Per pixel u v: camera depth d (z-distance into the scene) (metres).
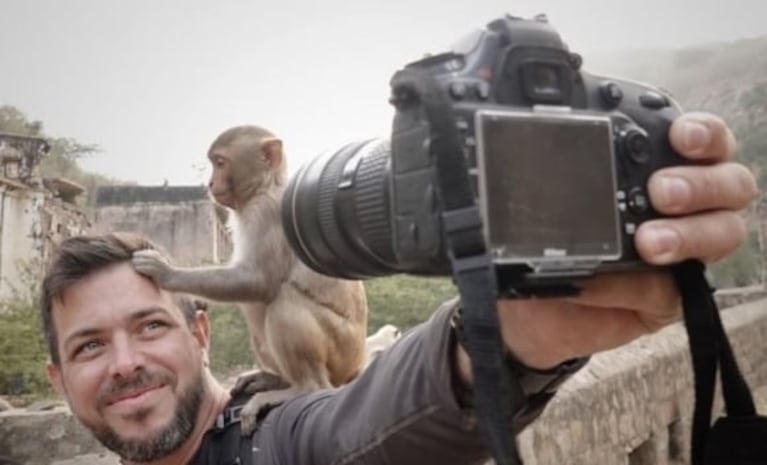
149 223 5.33
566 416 1.53
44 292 0.72
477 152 0.35
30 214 4.83
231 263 0.92
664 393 2.07
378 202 0.42
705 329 0.39
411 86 0.37
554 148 0.37
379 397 0.52
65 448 1.93
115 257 0.71
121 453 0.69
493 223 0.35
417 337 0.52
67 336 0.69
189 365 0.70
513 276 0.36
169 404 0.69
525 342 0.43
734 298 4.20
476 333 0.33
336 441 0.54
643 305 0.40
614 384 1.79
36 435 1.92
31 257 4.79
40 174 5.00
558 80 0.38
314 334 0.86
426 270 0.38
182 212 5.32
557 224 0.36
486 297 0.33
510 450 0.32
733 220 0.38
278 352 0.87
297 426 0.61
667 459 2.09
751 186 0.39
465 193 0.34
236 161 0.94
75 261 0.70
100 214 5.30
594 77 0.41
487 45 0.38
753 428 0.40
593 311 0.41
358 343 0.90
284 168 0.96
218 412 0.71
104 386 0.68
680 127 0.38
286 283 0.89
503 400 0.33
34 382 3.45
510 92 0.37
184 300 0.74
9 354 3.51
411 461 0.50
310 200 0.49
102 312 0.68
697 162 0.39
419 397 0.49
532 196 0.36
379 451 0.51
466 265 0.34
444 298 3.38
